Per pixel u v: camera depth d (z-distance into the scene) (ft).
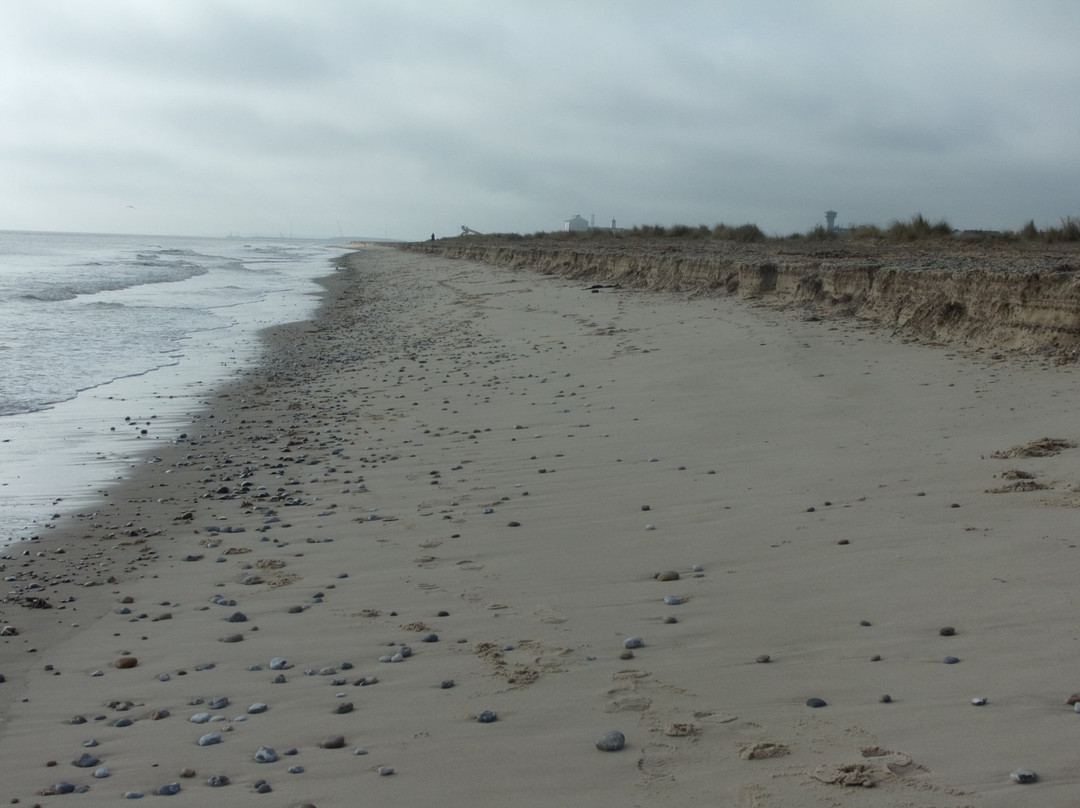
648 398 37.99
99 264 195.83
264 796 11.39
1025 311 38.34
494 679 14.56
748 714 12.62
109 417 40.45
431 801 11.03
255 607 18.88
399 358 57.52
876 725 11.93
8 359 55.98
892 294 48.96
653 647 15.37
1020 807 9.75
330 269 197.88
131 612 19.07
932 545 18.58
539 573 19.66
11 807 11.50
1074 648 13.42
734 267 68.44
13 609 19.38
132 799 11.56
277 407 42.65
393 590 19.33
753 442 29.43
